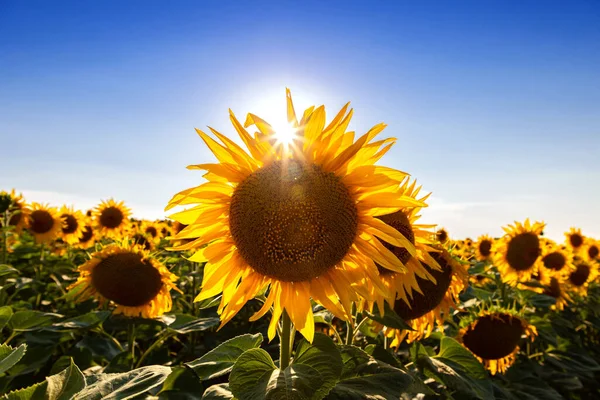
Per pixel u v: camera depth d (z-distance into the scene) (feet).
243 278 1.35
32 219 4.59
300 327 1.24
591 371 3.41
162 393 1.54
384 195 1.26
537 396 2.52
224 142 1.26
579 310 4.88
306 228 1.20
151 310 2.82
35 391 1.19
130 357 2.33
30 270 4.44
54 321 3.00
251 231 1.22
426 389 1.60
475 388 1.79
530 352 3.75
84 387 1.24
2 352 1.30
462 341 2.65
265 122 1.26
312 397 1.01
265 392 1.02
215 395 1.20
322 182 1.22
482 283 4.54
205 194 1.29
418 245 1.66
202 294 1.34
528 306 3.75
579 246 6.16
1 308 2.05
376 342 2.17
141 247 2.85
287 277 1.26
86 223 5.17
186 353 3.24
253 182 1.24
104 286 2.68
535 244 3.90
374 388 1.18
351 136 1.25
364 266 1.32
